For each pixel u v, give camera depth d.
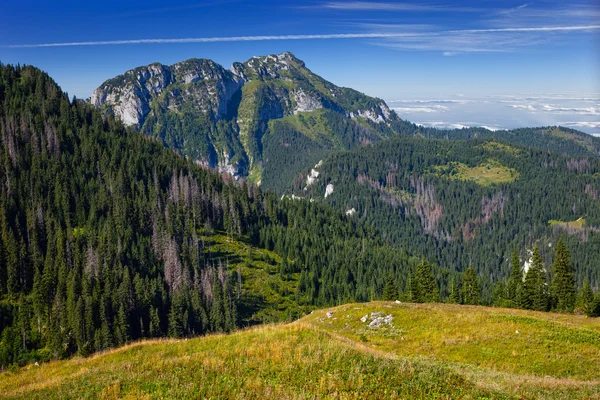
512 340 41.19
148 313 110.81
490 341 41.62
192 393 22.38
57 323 99.44
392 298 96.56
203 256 149.50
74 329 97.00
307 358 26.19
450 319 48.72
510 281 93.06
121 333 99.19
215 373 24.80
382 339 47.56
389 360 26.50
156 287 119.81
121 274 117.81
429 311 52.34
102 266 119.25
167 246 141.38
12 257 115.31
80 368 31.77
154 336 104.75
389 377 23.64
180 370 25.73
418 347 43.44
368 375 23.80
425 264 92.44
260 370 24.78
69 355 94.38
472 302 90.69
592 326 47.38
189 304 114.81
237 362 26.30
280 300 138.25
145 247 141.62
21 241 124.00
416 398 21.61
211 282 128.12
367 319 53.75
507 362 37.56
